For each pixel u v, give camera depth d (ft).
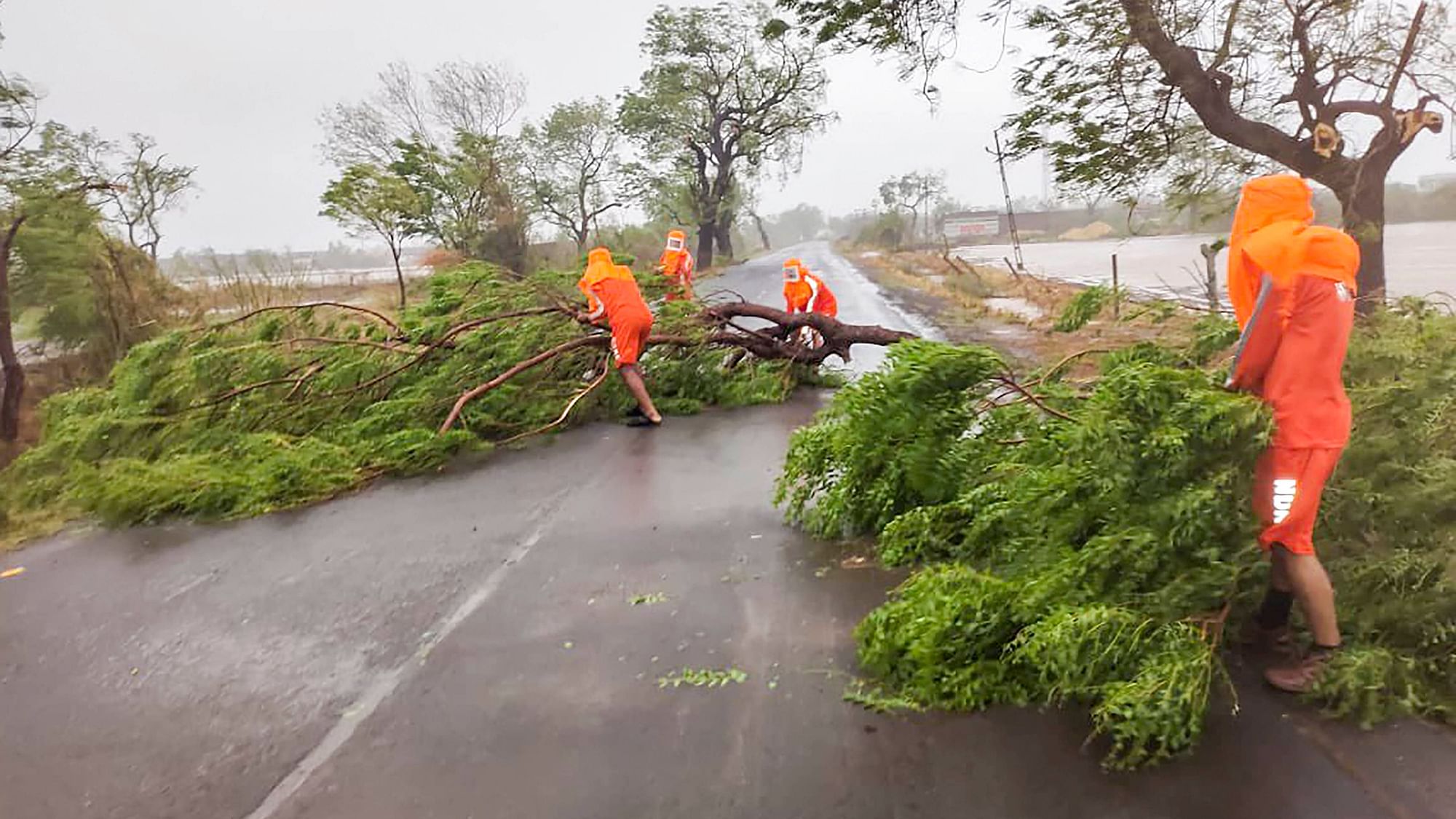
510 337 31.78
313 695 12.80
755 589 15.76
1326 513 12.12
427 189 96.48
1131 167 34.37
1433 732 10.07
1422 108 29.22
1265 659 11.67
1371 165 30.32
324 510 22.91
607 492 22.94
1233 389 10.96
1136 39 31.22
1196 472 11.25
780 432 29.14
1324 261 10.16
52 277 56.34
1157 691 9.86
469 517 21.45
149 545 20.99
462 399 29.04
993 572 13.84
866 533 18.31
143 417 28.63
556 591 16.21
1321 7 29.71
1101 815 9.04
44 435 32.76
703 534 19.07
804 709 11.54
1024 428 17.72
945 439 17.11
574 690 12.41
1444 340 13.80
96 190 59.72
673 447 27.81
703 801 9.71
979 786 9.68
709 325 35.45
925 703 11.44
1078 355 21.89
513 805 9.82
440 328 32.14
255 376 29.60
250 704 12.65
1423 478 11.98
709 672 12.70
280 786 10.52
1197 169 34.24
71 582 18.65
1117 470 11.51
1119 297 21.93
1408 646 10.98
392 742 11.33
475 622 15.02
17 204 55.67
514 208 104.83
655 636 14.03
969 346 16.96
